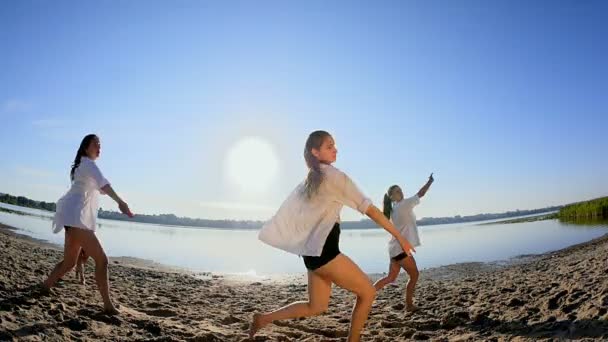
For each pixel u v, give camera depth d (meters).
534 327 4.66
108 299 5.04
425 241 28.84
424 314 6.44
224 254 21.53
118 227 45.41
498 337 4.64
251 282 12.22
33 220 31.25
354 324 3.76
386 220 3.57
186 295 8.72
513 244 21.11
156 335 4.62
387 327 5.88
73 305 5.13
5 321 4.08
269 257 20.88
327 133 3.71
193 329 5.07
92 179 4.85
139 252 19.81
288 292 10.20
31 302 4.84
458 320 5.64
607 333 3.83
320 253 3.57
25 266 7.34
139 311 5.98
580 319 4.39
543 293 6.20
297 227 3.69
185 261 17.30
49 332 4.07
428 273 13.66
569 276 7.23
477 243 24.00
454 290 9.02
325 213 3.62
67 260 5.30
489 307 6.07
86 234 4.97
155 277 11.45
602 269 6.81
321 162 3.69
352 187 3.54
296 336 5.38
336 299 9.16
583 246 15.83
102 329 4.50
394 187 6.71
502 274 11.02
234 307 7.74
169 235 37.31
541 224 40.62
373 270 15.02
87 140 5.03
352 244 28.19
